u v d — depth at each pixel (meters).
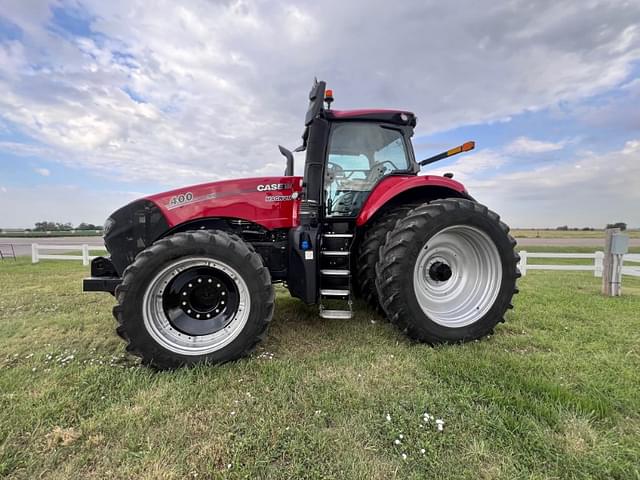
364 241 3.00
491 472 1.30
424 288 2.74
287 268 2.86
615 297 4.24
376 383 1.95
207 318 2.37
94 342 2.67
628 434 1.52
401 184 2.86
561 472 1.31
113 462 1.37
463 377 2.01
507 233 2.73
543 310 3.54
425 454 1.40
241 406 1.73
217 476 1.28
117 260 2.71
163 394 1.84
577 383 1.94
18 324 3.16
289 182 2.95
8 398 1.79
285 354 2.40
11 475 1.31
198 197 2.80
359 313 3.40
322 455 1.39
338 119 3.09
